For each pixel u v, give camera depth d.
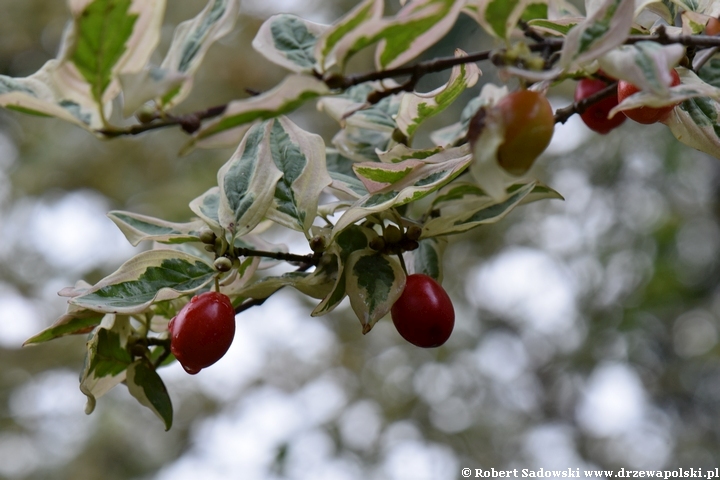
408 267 1.92
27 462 7.25
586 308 6.14
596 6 1.60
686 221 5.75
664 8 1.76
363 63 5.11
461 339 6.54
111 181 6.38
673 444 5.80
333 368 6.84
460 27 3.51
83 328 1.80
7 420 7.02
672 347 6.02
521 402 6.75
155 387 1.75
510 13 1.20
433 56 3.66
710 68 1.74
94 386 1.75
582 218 6.12
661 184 5.79
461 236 6.23
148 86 1.11
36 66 6.55
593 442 6.32
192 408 6.97
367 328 1.50
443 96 1.82
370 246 1.63
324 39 1.20
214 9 1.32
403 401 6.68
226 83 6.03
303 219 1.62
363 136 2.13
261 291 1.63
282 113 1.09
